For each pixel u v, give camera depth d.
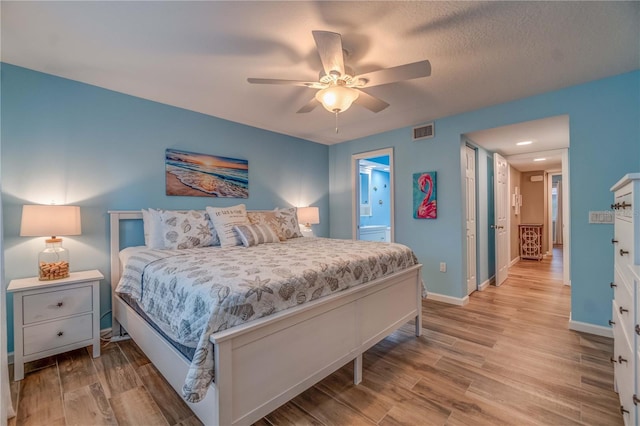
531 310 3.21
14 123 2.22
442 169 3.53
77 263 2.49
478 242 4.02
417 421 1.53
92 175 2.58
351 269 1.94
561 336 2.52
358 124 3.76
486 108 3.15
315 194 4.72
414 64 1.73
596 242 2.54
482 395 1.74
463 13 1.66
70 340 2.12
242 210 3.06
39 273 2.16
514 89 2.69
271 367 1.41
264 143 3.98
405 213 3.90
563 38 1.90
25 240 2.25
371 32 1.83
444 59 2.16
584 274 2.60
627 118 2.39
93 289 2.22
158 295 1.71
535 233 6.31
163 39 1.91
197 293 1.38
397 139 3.98
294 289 1.55
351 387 1.84
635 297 1.17
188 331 1.33
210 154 3.39
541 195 6.67
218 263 1.83
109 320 2.65
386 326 2.23
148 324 1.89
